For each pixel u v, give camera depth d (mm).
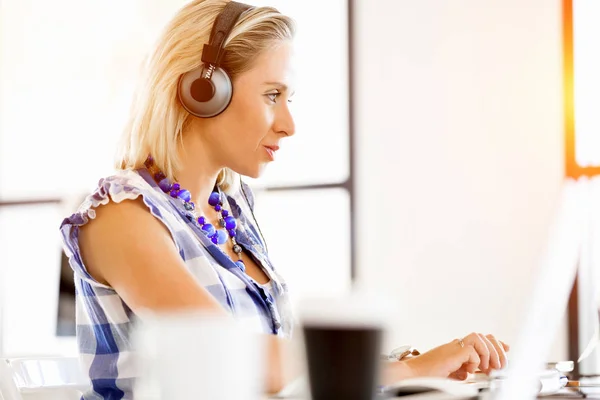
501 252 3604
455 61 3732
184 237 1434
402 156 3861
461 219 3707
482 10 3676
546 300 839
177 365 603
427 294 3775
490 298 3621
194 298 1244
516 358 815
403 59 3871
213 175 1622
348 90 4008
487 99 3656
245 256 1692
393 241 3875
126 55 4668
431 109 3793
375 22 3951
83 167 4766
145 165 1534
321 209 4082
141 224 1318
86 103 4773
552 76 3523
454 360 1212
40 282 4801
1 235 4910
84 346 1383
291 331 1683
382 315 644
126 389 1335
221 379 604
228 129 1549
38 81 4898
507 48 3617
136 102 1567
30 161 4898
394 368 1151
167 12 4547
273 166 4188
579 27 3492
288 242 4137
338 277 4023
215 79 1490
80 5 4801
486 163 3652
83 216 1326
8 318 4805
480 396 946
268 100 1559
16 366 1184
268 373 887
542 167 3535
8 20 4969
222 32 1514
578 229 913
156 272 1271
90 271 1350
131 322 1346
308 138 4125
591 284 3387
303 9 4152
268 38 1546
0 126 4965
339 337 636
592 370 2873
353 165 3992
